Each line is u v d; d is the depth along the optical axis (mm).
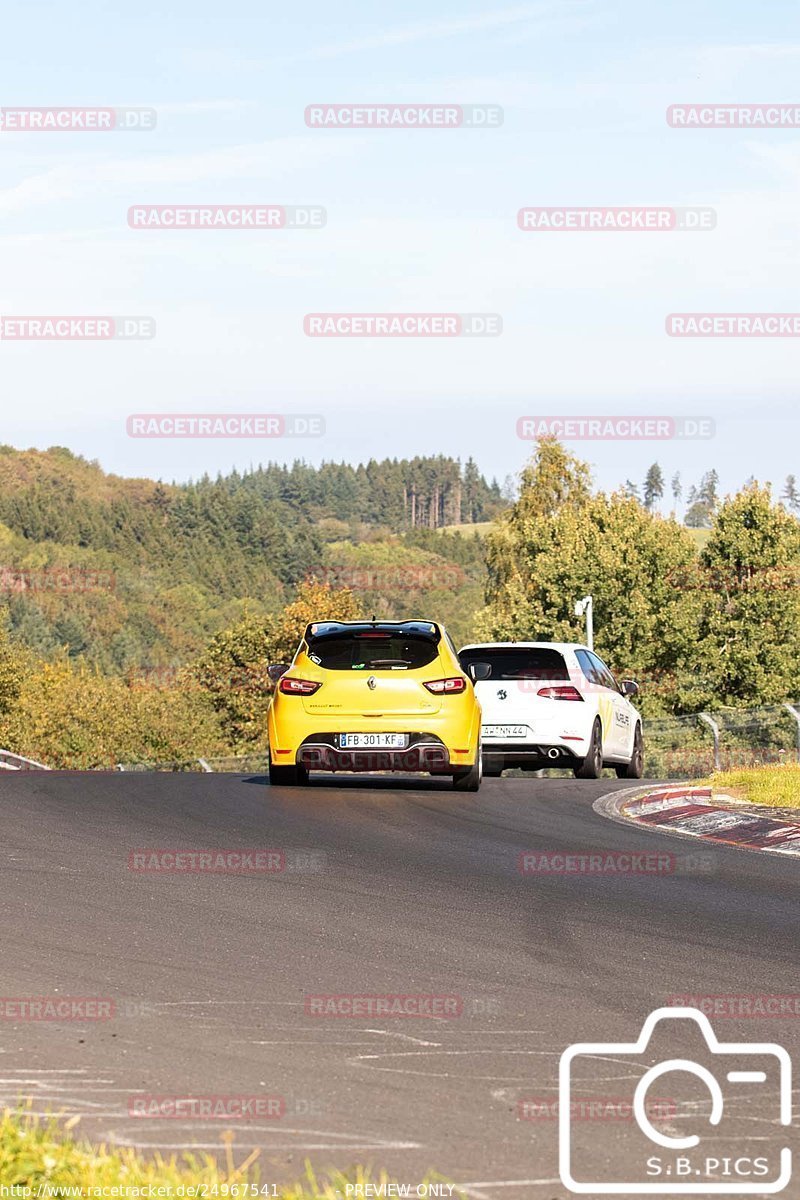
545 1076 10141
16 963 13352
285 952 14125
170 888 17625
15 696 178000
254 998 12266
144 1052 10594
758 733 52312
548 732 35250
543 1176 8227
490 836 23125
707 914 16688
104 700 171625
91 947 14133
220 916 15914
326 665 30031
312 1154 8484
